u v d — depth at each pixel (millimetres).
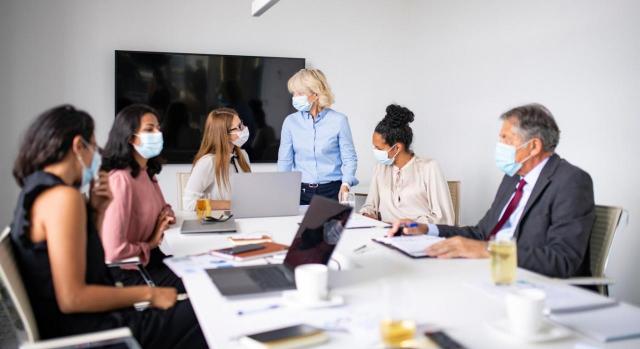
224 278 1722
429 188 3084
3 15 4555
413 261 1983
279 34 5324
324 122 3955
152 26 4953
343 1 5508
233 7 5164
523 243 2150
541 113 2148
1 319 3059
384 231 2590
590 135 3711
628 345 1199
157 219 2410
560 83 3934
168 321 1835
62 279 1604
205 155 3221
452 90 5133
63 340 1341
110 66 4875
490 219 2459
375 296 1562
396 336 1181
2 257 1503
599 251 2215
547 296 1514
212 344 1234
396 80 5754
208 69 5102
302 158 4031
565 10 3867
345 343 1216
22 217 1611
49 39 4691
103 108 4891
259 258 2037
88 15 4785
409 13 5750
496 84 4566
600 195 3658
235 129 3230
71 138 1696
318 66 5469
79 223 1626
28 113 4676
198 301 1533
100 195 1957
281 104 5352
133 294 1760
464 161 4996
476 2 4766
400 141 3090
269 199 2979
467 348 1176
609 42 3539
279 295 1579
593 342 1219
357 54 5590
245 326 1339
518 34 4309
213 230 2529
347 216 1728
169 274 2328
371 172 5730
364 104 5652
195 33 5074
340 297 1524
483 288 1620
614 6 3490
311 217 1909
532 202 2143
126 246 2154
